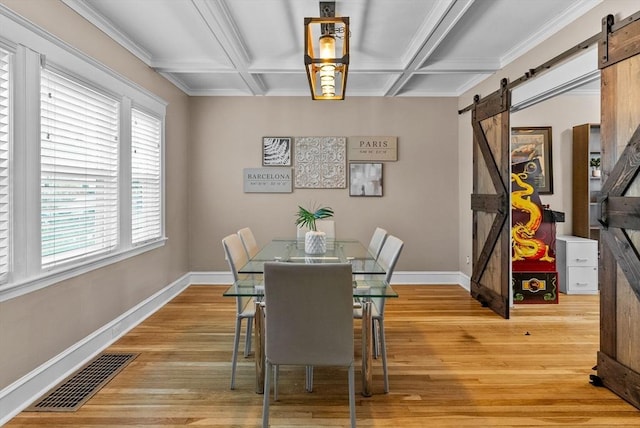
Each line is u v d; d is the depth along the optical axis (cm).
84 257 280
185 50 370
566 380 252
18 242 218
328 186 517
